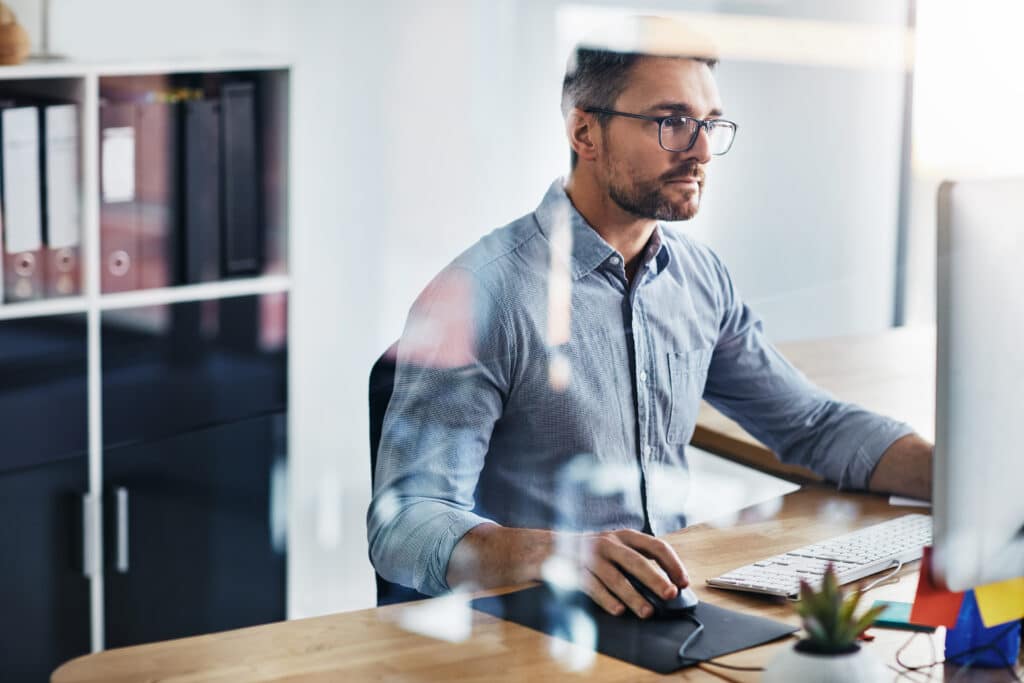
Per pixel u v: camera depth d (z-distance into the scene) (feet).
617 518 6.03
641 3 11.34
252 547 9.19
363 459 10.59
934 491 4.05
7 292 7.87
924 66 12.75
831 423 6.14
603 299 6.04
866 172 12.78
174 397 8.66
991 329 3.98
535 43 10.88
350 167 10.19
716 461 11.14
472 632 4.22
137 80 8.44
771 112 12.20
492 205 10.90
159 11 9.20
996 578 4.11
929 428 6.63
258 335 9.04
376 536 5.16
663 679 3.89
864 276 12.92
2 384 7.83
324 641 4.17
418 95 10.50
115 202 8.28
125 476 8.46
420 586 4.88
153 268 8.52
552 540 4.67
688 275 6.32
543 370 5.89
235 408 8.98
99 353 8.27
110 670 3.90
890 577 4.81
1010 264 3.98
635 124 6.33
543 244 6.07
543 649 4.10
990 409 4.00
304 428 10.23
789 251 12.53
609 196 6.20
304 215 9.98
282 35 9.73
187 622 8.89
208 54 9.46
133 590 8.57
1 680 8.00
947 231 3.94
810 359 8.18
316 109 9.92
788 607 4.48
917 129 12.84
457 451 5.57
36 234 7.95
